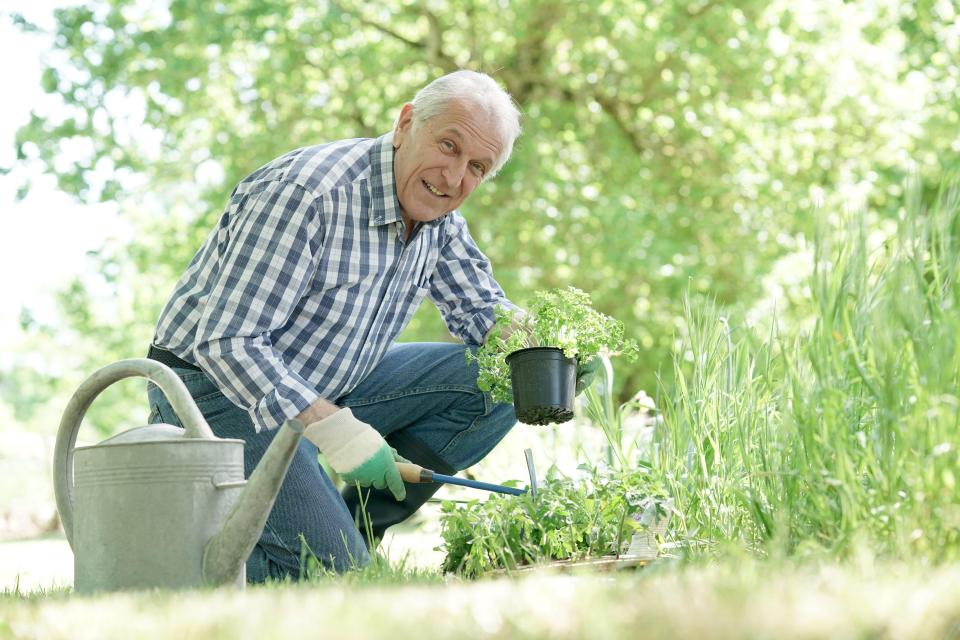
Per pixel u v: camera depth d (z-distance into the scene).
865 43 9.38
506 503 1.98
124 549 1.58
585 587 1.04
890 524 1.46
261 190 2.42
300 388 2.23
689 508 2.16
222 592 1.29
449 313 2.87
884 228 8.49
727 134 9.33
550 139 9.39
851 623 0.84
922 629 0.89
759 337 2.24
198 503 1.60
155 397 2.48
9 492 10.81
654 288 9.30
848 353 1.64
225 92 9.20
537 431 3.61
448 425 2.78
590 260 9.12
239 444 1.72
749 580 1.04
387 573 1.77
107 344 11.77
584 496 2.00
